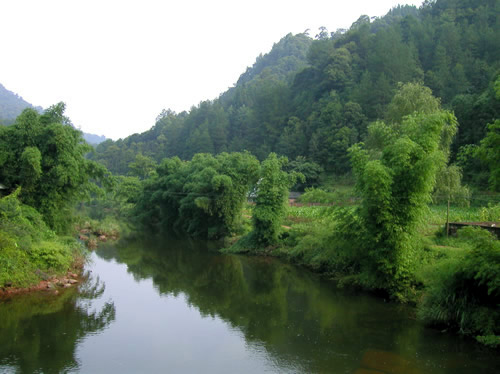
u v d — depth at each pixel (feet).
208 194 136.98
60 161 84.17
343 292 68.54
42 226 78.43
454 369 39.01
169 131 471.62
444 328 49.39
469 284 47.93
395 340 46.75
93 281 78.54
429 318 50.90
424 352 43.09
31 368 39.78
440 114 60.75
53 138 82.48
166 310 60.75
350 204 66.23
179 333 50.75
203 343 47.39
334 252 72.02
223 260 102.12
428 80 233.76
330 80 301.22
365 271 65.41
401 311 56.75
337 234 67.26
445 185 114.21
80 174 89.92
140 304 63.77
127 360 42.39
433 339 46.55
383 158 63.10
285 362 41.70
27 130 82.43
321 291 70.18
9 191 81.46
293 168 247.29
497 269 41.55
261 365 41.11
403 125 64.28
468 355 42.09
